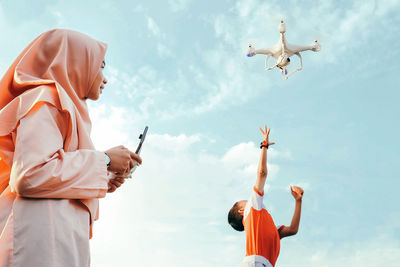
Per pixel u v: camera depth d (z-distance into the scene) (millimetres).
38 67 1691
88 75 1771
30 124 1420
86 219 1484
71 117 1532
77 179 1415
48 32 1762
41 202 1370
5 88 1665
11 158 1491
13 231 1329
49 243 1320
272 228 3072
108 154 1592
